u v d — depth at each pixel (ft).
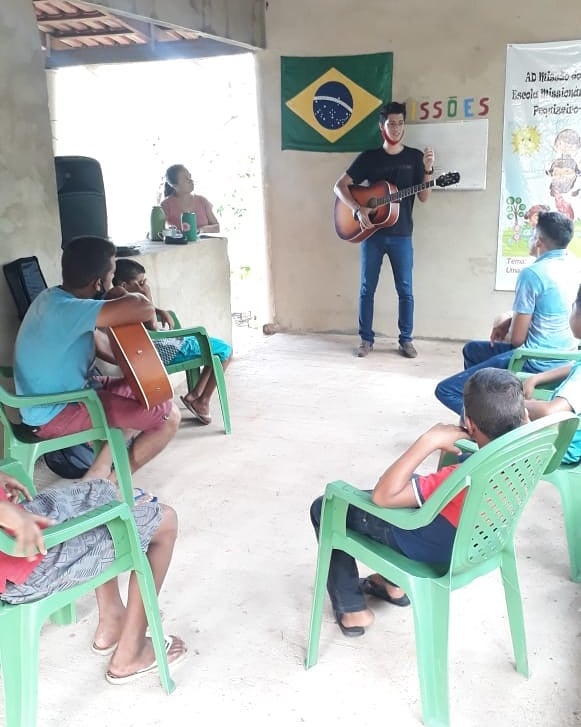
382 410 13.29
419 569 5.74
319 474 10.66
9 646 5.22
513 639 6.31
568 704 6.05
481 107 16.63
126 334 9.16
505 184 16.88
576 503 7.63
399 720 5.92
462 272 17.72
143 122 26.78
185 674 6.53
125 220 27.07
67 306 8.73
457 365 16.11
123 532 5.86
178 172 17.21
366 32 17.11
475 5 16.15
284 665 6.62
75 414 9.07
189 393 12.76
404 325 16.84
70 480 10.67
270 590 7.79
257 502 9.80
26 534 4.92
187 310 15.25
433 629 5.63
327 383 15.01
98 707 6.16
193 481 10.49
